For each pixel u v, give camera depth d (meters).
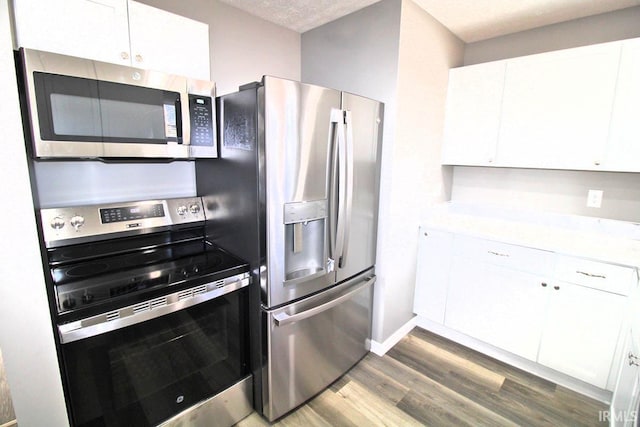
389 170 2.05
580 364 1.85
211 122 1.62
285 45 2.42
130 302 1.20
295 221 1.57
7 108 0.94
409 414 1.74
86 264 1.51
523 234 2.07
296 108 1.48
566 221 2.30
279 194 1.49
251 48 2.20
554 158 2.08
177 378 1.42
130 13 1.36
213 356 1.54
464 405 1.81
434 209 2.61
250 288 1.63
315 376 1.83
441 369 2.12
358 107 1.79
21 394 1.05
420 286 2.52
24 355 1.04
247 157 1.52
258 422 1.69
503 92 2.22
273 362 1.61
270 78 1.37
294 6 2.04
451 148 2.52
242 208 1.60
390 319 2.31
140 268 1.48
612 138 1.87
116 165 1.72
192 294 1.38
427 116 2.29
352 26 2.13
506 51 2.46
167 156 1.48
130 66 1.35
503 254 2.07
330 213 1.74
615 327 1.71
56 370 1.10
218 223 1.81
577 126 1.98
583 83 1.93
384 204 2.11
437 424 1.68
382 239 2.15
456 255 2.29
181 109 1.49
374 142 1.98
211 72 2.01
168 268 1.49
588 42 2.13
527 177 2.46
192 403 1.49
